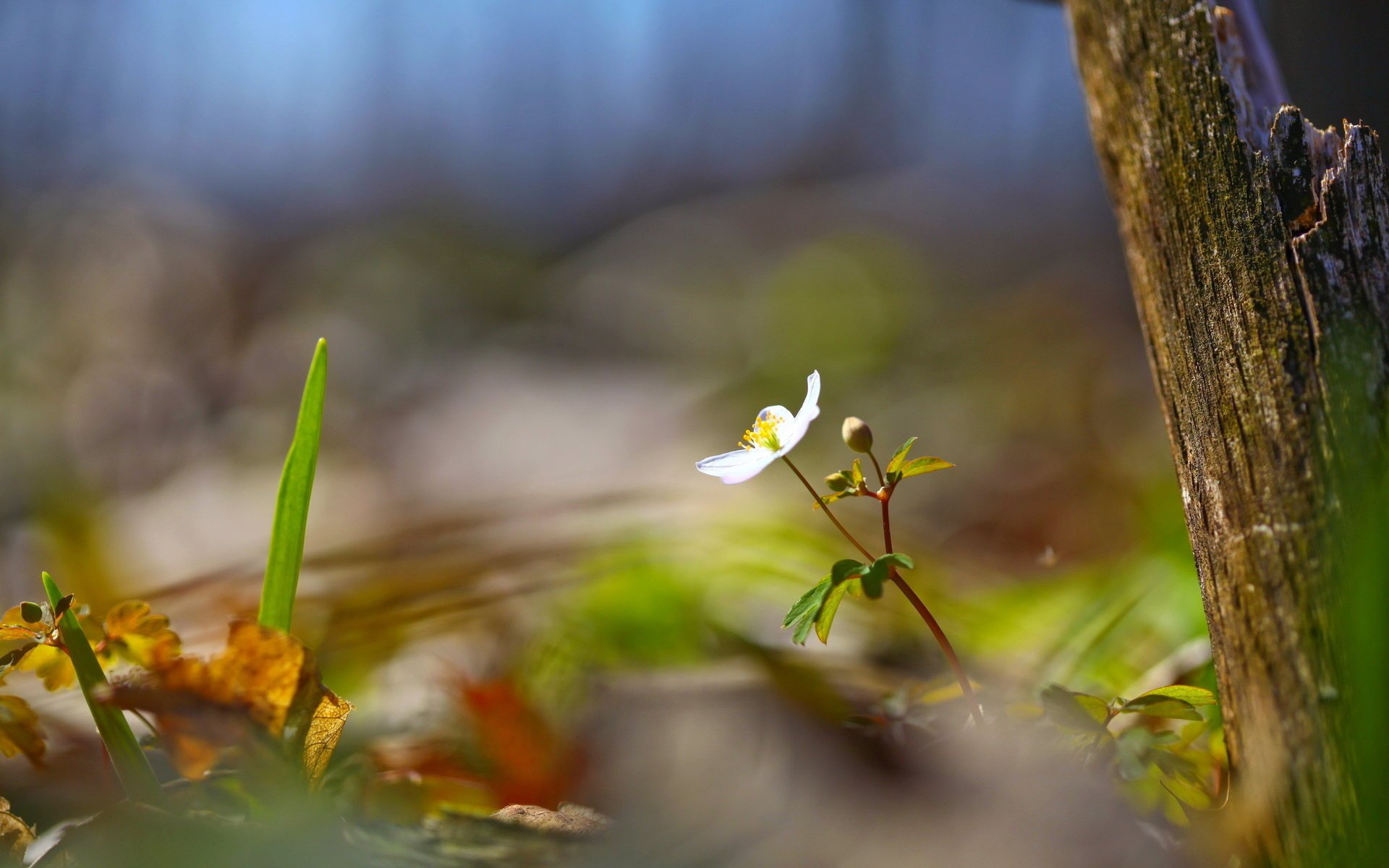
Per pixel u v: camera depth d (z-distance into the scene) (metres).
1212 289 0.35
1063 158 2.64
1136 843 0.35
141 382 1.52
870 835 0.36
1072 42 0.38
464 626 0.50
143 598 0.53
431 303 2.20
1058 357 1.30
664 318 2.04
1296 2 0.65
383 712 0.44
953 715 0.38
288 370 1.69
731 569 0.55
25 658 0.36
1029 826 0.35
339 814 0.36
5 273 1.69
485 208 3.29
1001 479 0.95
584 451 1.22
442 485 1.12
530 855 0.36
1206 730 0.38
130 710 0.34
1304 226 0.35
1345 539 0.33
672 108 3.40
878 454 1.10
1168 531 0.51
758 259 2.35
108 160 2.43
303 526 0.37
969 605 0.52
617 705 0.43
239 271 2.22
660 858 0.36
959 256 2.24
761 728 0.41
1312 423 0.34
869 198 2.67
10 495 1.05
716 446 1.13
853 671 0.45
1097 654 0.45
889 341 1.53
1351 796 0.33
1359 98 0.63
